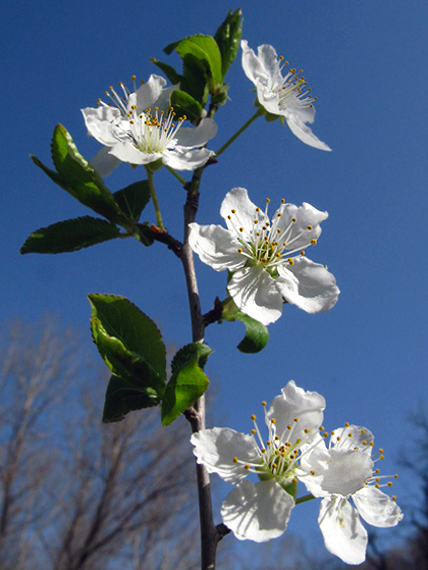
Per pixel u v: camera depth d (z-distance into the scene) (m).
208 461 0.09
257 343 0.10
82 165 0.10
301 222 0.11
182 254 0.11
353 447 0.10
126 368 0.09
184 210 0.11
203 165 0.11
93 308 0.10
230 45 0.12
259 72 0.12
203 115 0.12
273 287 0.10
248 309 0.10
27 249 0.11
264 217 0.11
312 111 0.12
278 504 0.09
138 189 0.11
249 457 0.09
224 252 0.10
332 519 0.09
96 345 0.09
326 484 0.09
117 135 0.11
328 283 0.10
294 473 0.09
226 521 0.08
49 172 0.10
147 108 0.11
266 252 0.10
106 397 0.10
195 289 0.10
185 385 0.09
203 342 0.10
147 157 0.11
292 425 0.09
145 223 0.11
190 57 0.12
